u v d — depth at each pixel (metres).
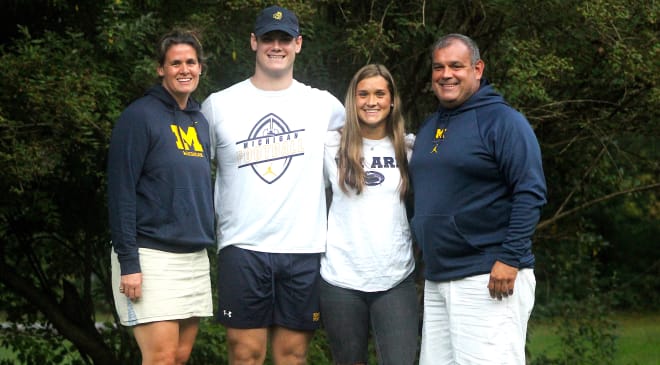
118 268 4.37
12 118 5.69
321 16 6.46
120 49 5.66
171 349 4.37
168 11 6.08
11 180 5.79
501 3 6.15
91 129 5.71
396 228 4.57
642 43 6.32
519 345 4.30
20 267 7.56
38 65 5.51
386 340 4.55
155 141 4.29
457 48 4.35
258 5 5.74
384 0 6.54
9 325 7.98
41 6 6.20
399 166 4.61
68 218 7.00
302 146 4.62
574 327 7.98
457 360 4.37
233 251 4.64
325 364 6.89
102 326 8.34
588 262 8.23
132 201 4.26
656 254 15.94
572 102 6.90
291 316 4.68
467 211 4.28
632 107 6.91
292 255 4.61
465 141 4.28
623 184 7.59
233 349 4.74
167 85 4.40
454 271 4.33
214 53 6.14
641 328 13.45
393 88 4.61
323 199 4.70
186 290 4.38
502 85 6.33
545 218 7.86
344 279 4.56
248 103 4.68
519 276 4.27
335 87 6.70
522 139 4.18
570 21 6.25
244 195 4.61
